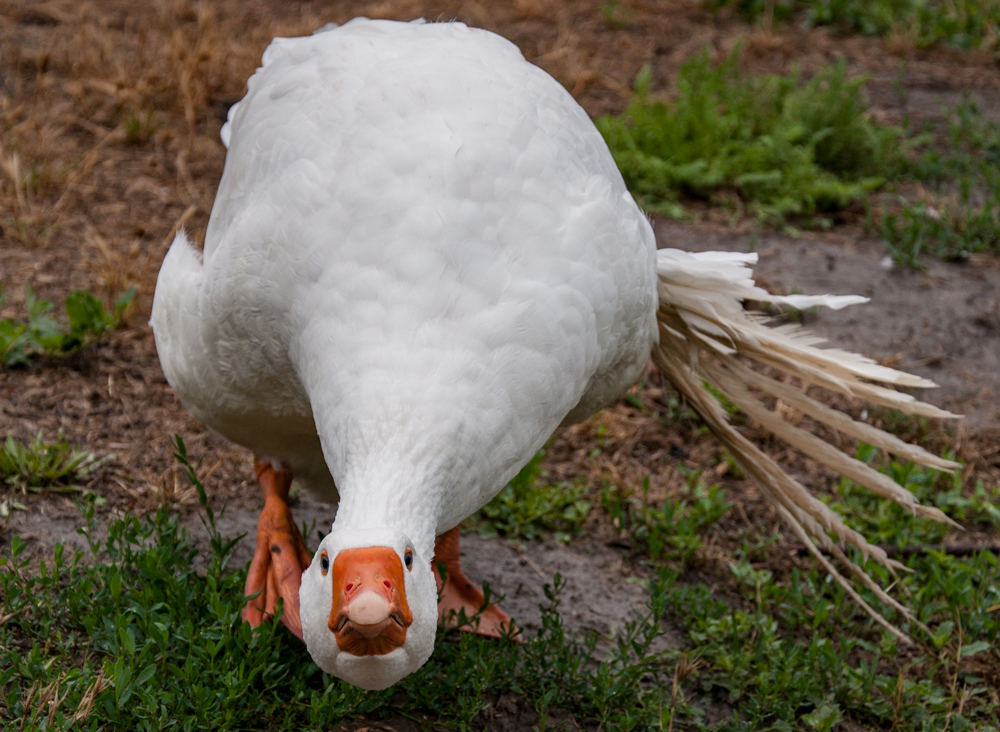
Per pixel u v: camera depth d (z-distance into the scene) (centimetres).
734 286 359
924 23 987
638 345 331
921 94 870
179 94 711
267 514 356
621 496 445
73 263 547
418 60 325
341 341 272
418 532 253
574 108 340
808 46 941
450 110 304
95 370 477
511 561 406
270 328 296
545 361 278
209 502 411
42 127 660
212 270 307
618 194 322
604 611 386
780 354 375
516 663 338
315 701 300
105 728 296
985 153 755
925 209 677
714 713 349
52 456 407
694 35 937
